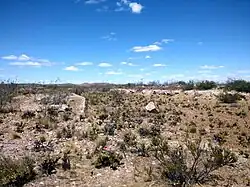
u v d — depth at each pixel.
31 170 11.22
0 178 10.59
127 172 12.01
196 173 11.88
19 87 37.84
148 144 15.54
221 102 27.94
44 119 20.00
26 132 17.44
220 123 21.16
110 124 19.03
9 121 19.89
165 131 19.08
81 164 12.62
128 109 25.95
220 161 12.05
